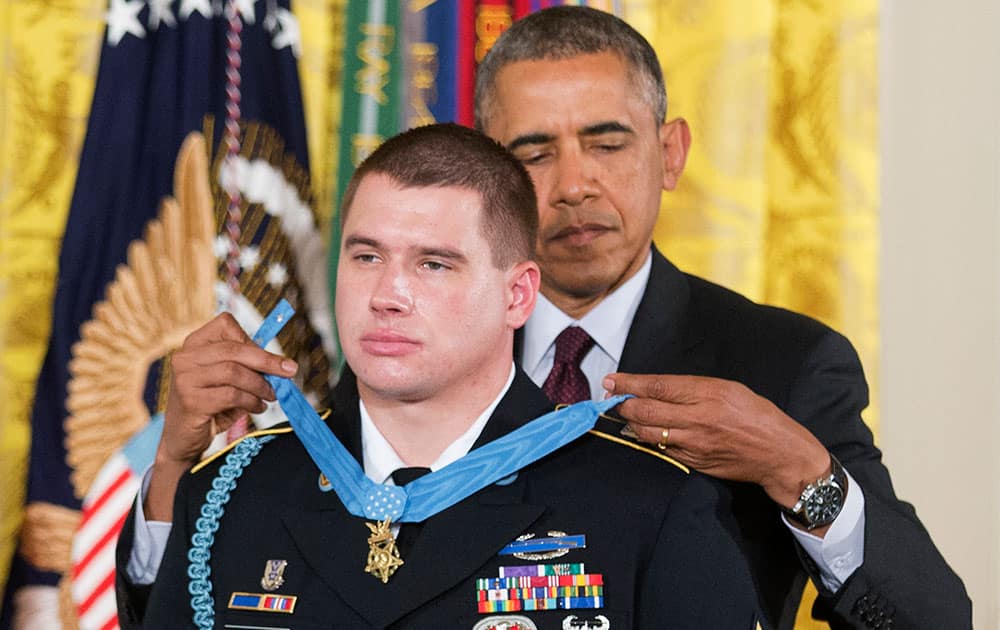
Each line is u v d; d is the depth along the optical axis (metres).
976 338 3.85
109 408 3.58
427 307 2.08
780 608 2.70
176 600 2.21
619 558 2.11
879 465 2.79
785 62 3.89
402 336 2.08
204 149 3.63
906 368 3.90
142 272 3.62
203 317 3.60
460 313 2.09
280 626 2.10
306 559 2.14
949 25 3.89
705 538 2.14
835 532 2.52
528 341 2.94
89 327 3.60
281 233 3.65
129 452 3.57
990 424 3.82
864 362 3.79
